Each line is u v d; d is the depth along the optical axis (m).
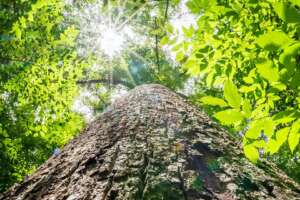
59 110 5.79
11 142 6.40
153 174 2.28
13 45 5.38
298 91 1.30
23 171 7.65
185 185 2.12
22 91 5.56
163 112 4.17
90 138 3.89
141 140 3.13
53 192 2.68
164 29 3.02
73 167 3.05
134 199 2.02
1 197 3.21
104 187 2.29
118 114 4.43
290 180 2.83
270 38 1.11
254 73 2.29
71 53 5.74
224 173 2.38
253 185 2.25
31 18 5.29
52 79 5.50
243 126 1.54
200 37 2.99
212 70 2.92
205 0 2.06
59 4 5.70
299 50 1.12
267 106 1.78
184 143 2.98
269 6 2.82
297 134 1.37
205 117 4.45
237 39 3.05
